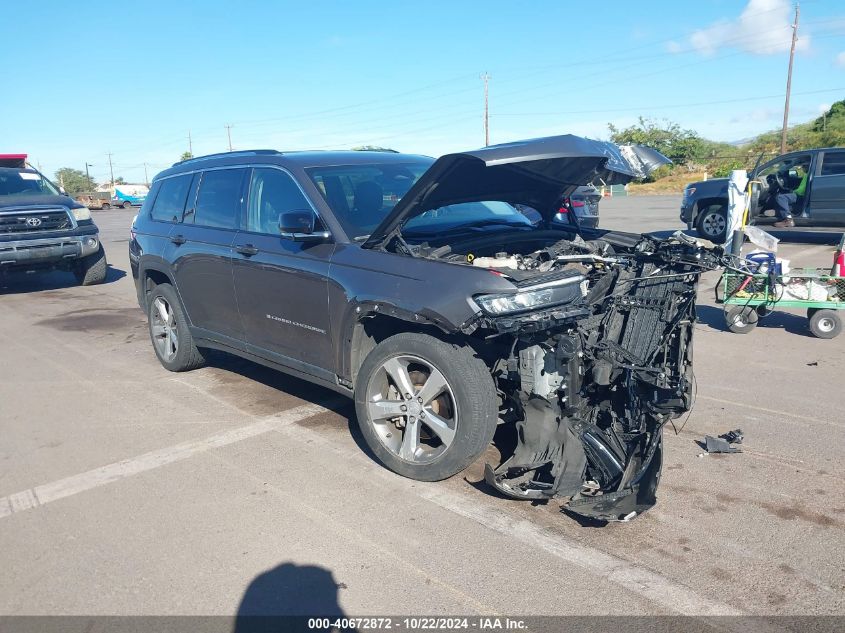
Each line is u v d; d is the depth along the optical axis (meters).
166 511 3.80
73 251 11.72
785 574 3.10
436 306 3.69
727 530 3.47
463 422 3.74
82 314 9.75
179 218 6.02
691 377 4.12
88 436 4.95
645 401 3.82
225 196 5.49
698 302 9.09
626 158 4.40
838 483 3.96
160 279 6.42
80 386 6.17
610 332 4.13
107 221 35.41
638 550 3.31
